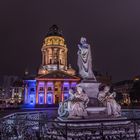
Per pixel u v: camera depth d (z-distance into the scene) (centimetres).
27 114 2636
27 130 1371
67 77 10144
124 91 12406
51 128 1355
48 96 10088
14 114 2278
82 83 1731
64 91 10094
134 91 8481
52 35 11725
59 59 11444
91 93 1720
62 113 1631
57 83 10281
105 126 1359
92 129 1282
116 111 1628
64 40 12069
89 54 1822
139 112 3291
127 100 11638
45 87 10125
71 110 1516
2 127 1333
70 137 1205
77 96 1575
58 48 11462
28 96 10581
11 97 13425
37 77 10075
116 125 1413
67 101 1590
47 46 11500
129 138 1242
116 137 1215
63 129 1283
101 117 1552
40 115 2770
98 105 1655
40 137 1212
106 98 1659
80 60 1827
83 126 1348
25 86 10825
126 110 3384
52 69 11112
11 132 1326
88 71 1792
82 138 1195
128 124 1453
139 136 1268
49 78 10062
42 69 11206
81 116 1511
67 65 11938
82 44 1855
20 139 1291
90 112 1579
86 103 1581
